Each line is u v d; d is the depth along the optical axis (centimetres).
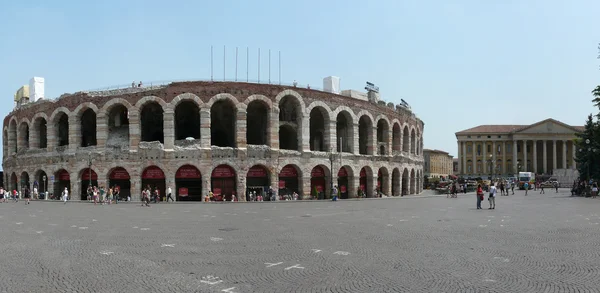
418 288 1118
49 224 2661
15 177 7256
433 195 7738
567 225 2453
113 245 1805
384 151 7262
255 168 5812
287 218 2984
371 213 3388
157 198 5253
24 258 1543
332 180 6091
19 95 7569
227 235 2089
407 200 5678
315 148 6912
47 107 6350
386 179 7206
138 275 1273
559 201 4931
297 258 1502
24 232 2267
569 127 15888
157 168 5656
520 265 1379
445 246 1733
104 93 5872
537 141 16675
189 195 5722
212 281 1198
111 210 3928
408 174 7894
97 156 5747
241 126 5725
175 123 6153
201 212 3625
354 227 2395
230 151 5647
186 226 2497
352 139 6562
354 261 1448
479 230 2236
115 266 1395
